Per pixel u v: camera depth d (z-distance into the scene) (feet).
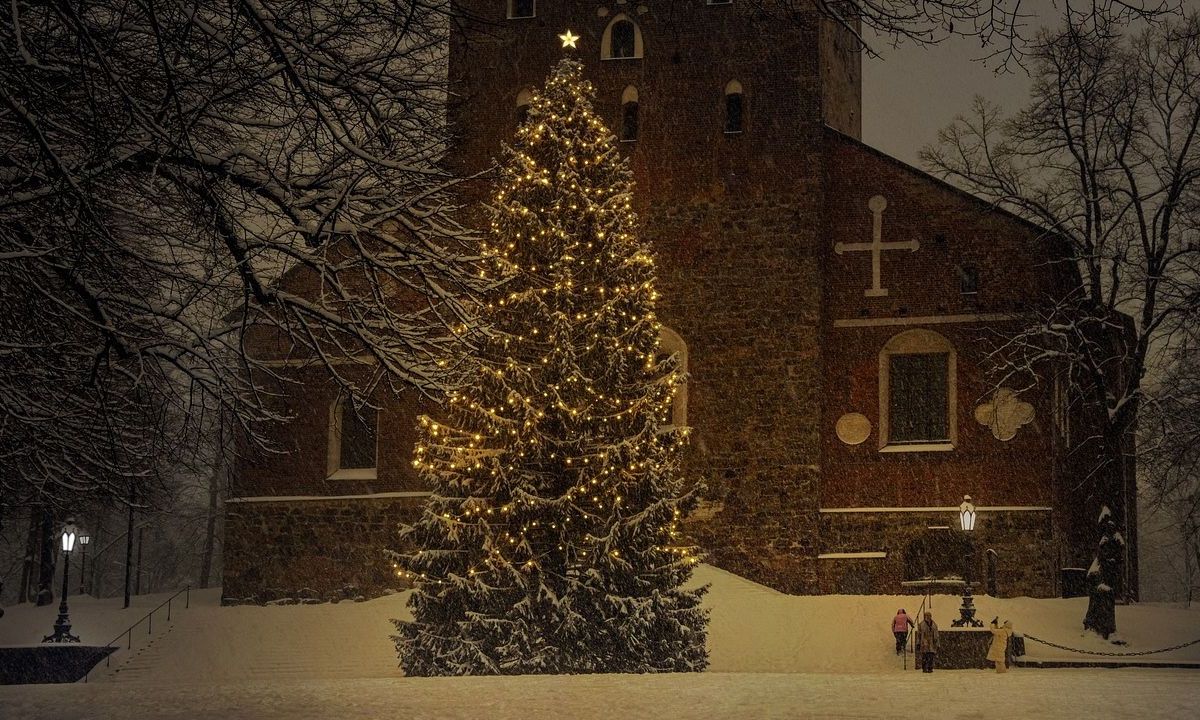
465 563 108.17
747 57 148.56
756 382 145.18
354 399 57.77
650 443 110.32
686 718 50.29
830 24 156.56
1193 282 133.28
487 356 61.62
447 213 59.93
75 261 50.60
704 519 144.56
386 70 54.95
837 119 161.48
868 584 142.20
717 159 147.95
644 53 149.89
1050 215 136.05
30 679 127.65
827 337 147.02
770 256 146.20
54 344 53.62
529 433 107.55
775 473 143.95
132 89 50.11
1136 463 163.73
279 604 150.51
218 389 54.60
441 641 106.32
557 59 150.41
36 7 50.60
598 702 54.65
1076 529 145.18
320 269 53.21
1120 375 152.76
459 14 55.98
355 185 53.52
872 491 144.56
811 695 56.18
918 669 118.73
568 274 109.19
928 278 145.48
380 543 149.48
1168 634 128.67
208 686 62.44
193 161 50.65
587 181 114.73
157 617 144.87
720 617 131.03
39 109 49.55
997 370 140.67
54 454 60.90
